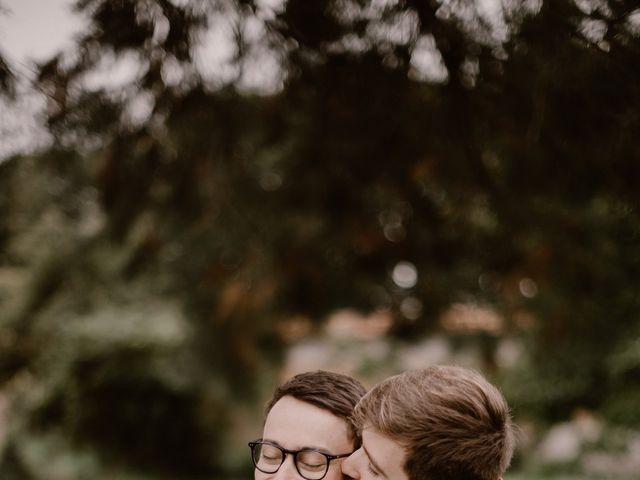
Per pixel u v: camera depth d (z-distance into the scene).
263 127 2.33
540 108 1.66
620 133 1.65
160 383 9.02
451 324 5.67
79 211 2.79
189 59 1.68
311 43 1.67
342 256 4.06
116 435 9.33
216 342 7.78
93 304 8.16
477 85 1.70
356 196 2.97
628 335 5.74
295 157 3.02
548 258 3.29
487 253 3.56
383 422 1.20
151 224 3.08
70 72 1.64
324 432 1.34
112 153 2.08
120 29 1.59
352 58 1.75
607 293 4.13
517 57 1.56
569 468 7.97
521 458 8.31
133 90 1.74
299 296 4.51
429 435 1.16
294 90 2.01
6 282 7.87
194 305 7.27
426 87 1.86
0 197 2.68
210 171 2.49
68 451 9.09
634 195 1.85
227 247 4.29
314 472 1.33
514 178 2.18
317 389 1.39
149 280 7.11
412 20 1.59
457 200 2.83
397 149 2.29
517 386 7.92
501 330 5.56
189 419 9.69
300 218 3.54
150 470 9.53
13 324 8.32
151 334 8.09
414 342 5.47
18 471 8.76
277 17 1.61
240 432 10.22
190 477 9.99
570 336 4.97
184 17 1.59
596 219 3.09
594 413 7.71
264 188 3.39
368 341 9.77
